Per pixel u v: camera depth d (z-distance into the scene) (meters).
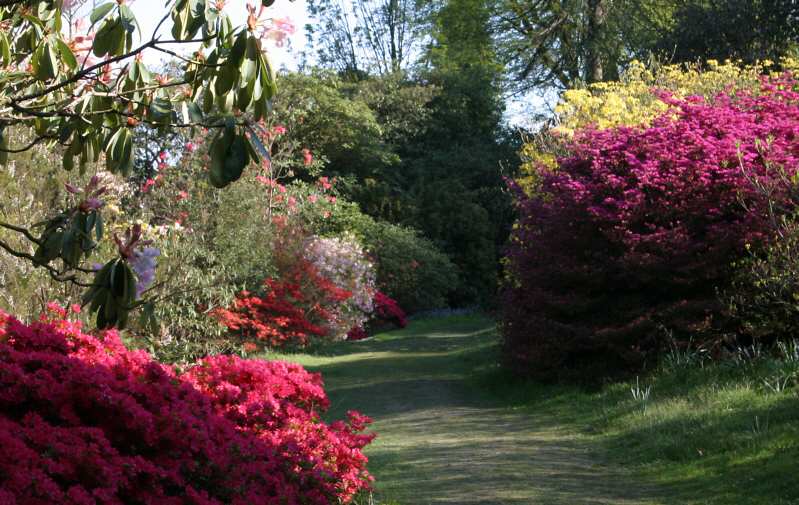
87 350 5.37
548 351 12.40
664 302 11.73
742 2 21.31
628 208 11.73
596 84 17.17
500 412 11.48
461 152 36.41
